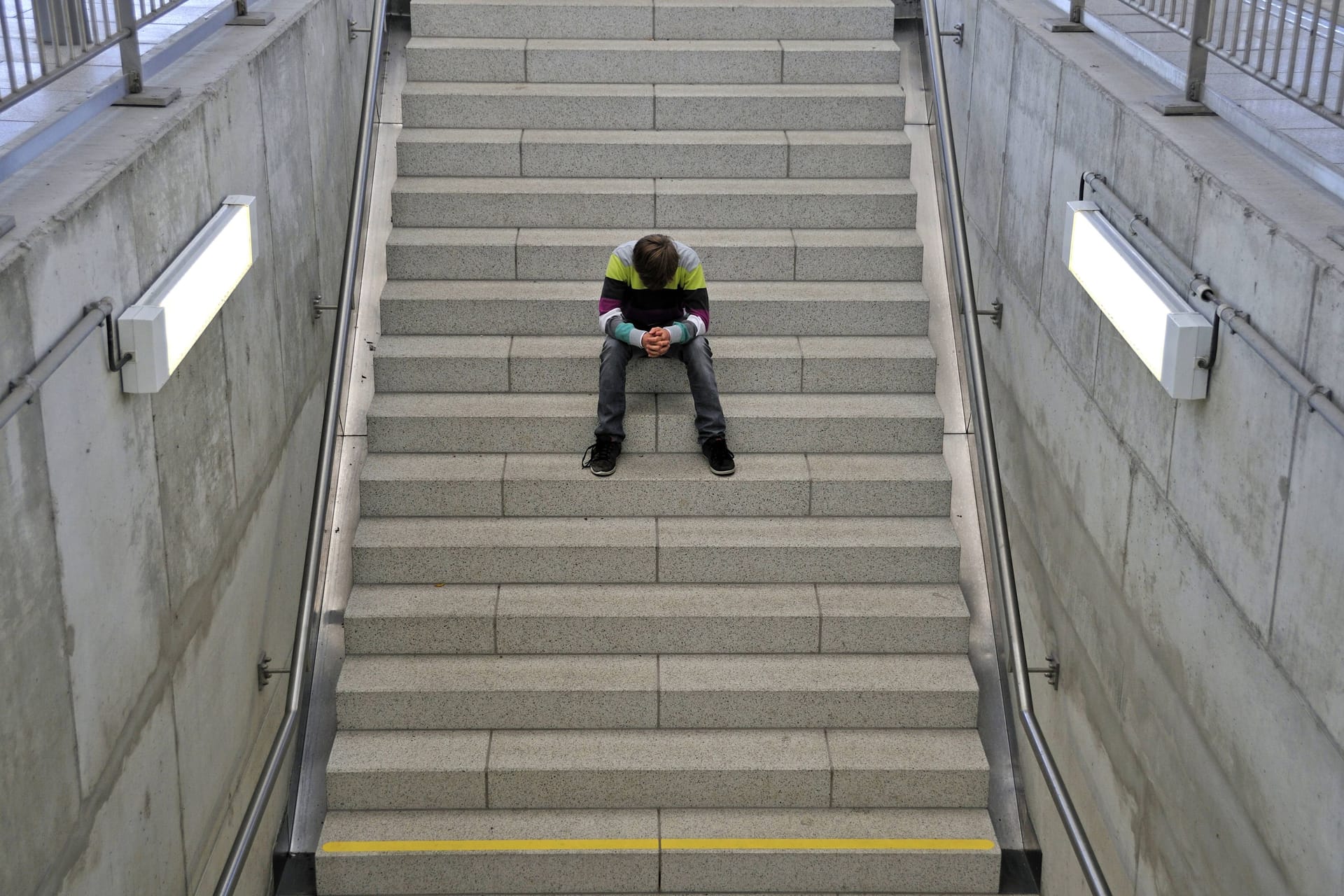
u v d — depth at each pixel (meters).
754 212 6.26
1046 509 4.97
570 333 5.95
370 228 6.33
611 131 6.58
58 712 2.79
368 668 5.06
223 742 4.11
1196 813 3.50
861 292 5.99
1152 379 3.81
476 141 6.38
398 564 5.27
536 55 6.70
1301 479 2.87
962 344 5.97
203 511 3.90
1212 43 3.84
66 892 2.85
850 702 4.99
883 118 6.64
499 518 5.46
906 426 5.61
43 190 2.96
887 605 5.20
